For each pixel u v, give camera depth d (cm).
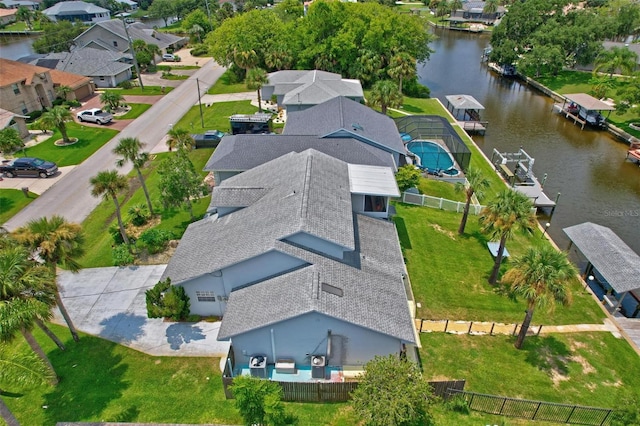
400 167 3934
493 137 5912
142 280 2822
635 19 8938
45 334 2394
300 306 2027
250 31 7356
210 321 2488
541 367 2288
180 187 3150
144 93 6950
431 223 3578
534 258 2178
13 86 5556
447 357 2309
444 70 9612
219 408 1961
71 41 9138
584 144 5712
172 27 13375
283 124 5534
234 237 2516
